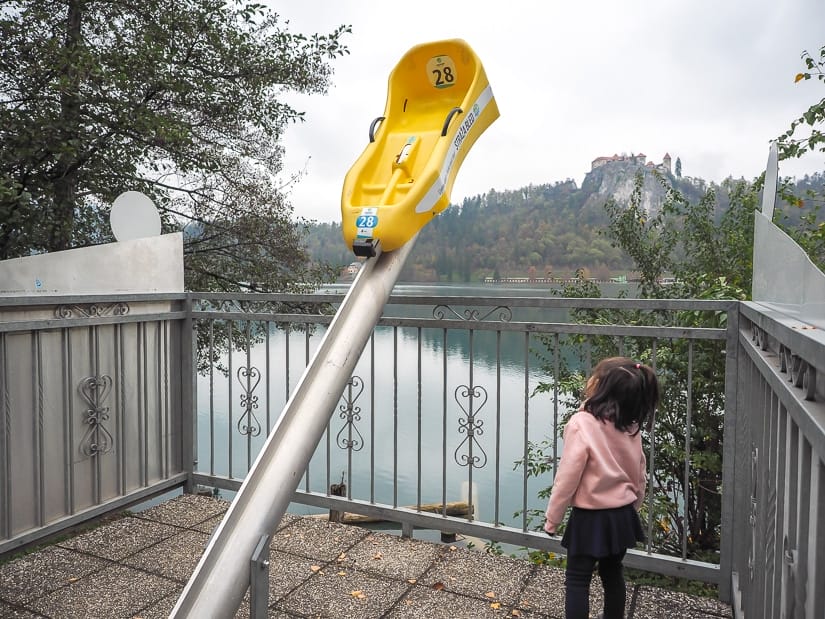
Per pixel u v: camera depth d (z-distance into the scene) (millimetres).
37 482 3057
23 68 7324
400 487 10969
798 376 1109
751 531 1972
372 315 2314
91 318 3311
